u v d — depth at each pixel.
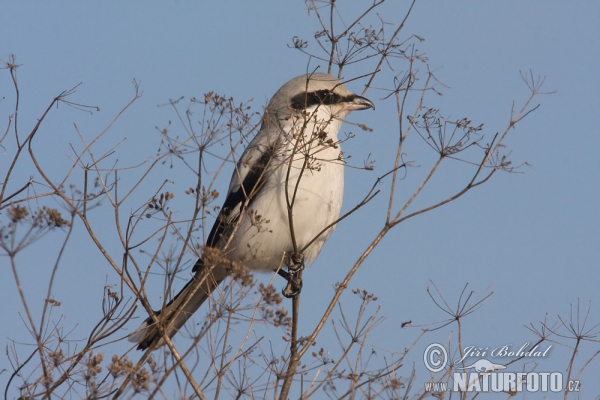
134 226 9.00
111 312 8.80
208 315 8.34
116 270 8.98
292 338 9.52
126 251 8.95
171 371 7.97
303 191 12.50
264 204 12.57
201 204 8.96
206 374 8.29
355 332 9.36
